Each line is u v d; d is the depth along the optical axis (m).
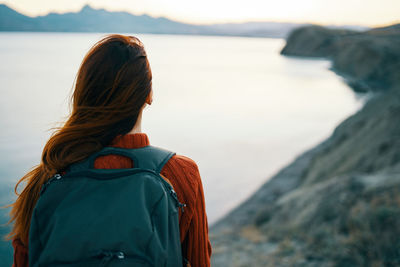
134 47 0.82
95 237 0.66
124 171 0.73
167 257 0.70
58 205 0.71
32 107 47.09
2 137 28.81
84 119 0.78
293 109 59.47
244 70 137.62
